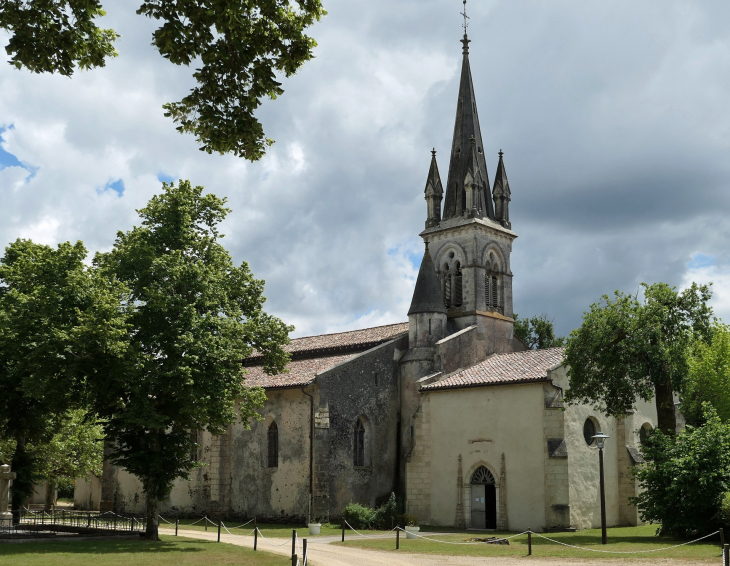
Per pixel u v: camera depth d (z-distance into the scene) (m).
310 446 46.50
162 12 15.99
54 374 32.44
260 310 38.53
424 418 47.56
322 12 17.02
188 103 17.42
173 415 33.56
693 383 48.88
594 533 39.00
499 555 29.80
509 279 59.62
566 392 39.88
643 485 36.34
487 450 44.31
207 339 33.00
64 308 33.44
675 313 39.03
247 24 16.72
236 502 50.53
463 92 62.47
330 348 55.66
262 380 51.00
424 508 46.31
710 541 32.84
